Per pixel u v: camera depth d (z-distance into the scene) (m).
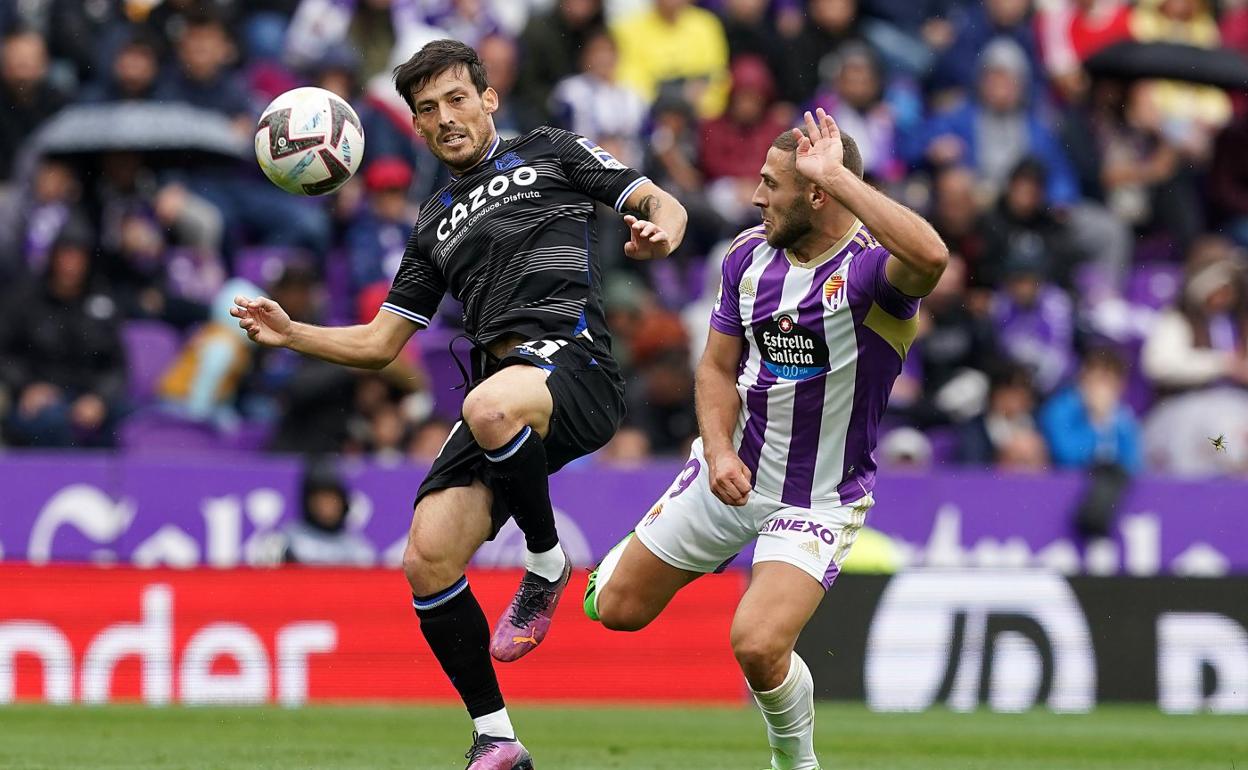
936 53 49.62
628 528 34.59
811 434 18.19
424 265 18.75
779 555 17.98
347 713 29.80
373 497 34.22
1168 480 36.97
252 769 21.42
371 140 43.16
